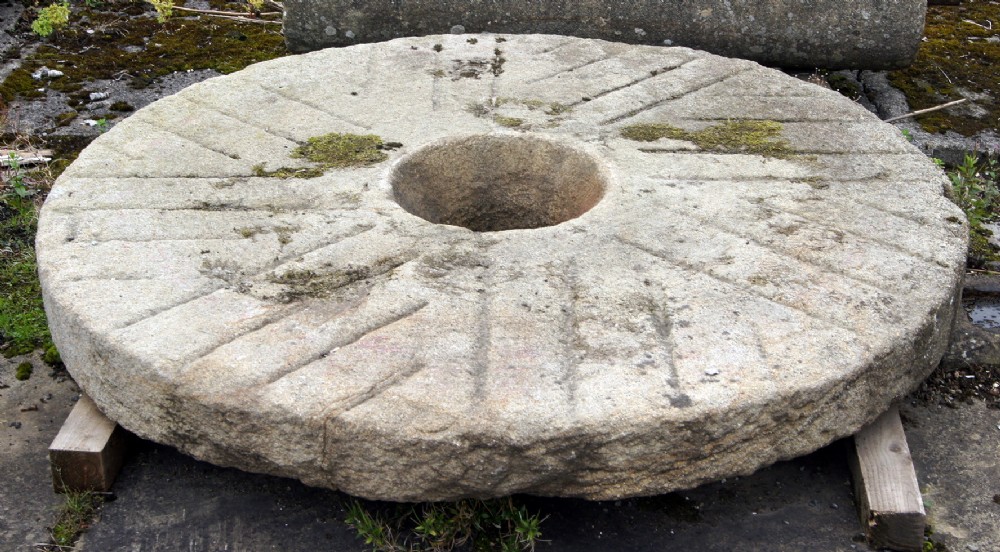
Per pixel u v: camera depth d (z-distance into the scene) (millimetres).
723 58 4109
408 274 2727
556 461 2281
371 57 4043
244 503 2711
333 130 3500
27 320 3393
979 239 3861
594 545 2600
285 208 3055
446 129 3496
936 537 2641
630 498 2727
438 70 3947
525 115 3607
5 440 2938
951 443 2943
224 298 2641
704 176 3248
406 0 4621
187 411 2404
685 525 2662
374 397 2312
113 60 5152
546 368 2387
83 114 4652
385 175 3227
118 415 2596
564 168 3428
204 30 5488
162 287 2674
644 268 2771
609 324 2539
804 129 3557
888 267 2791
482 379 2357
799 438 2455
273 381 2365
